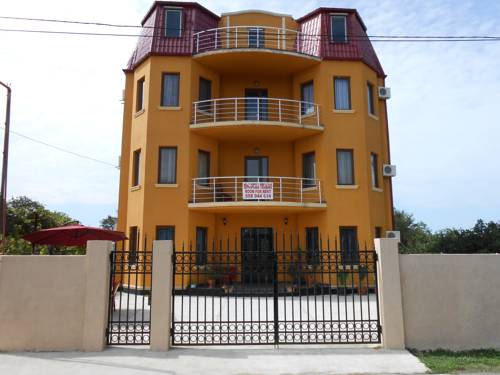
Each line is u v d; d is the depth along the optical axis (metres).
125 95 20.61
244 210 18.58
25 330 7.89
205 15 20.22
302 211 18.98
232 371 6.72
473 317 8.22
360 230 18.34
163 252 8.20
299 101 18.81
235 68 20.12
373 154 20.09
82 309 7.99
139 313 12.43
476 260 8.42
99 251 8.14
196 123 18.59
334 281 17.28
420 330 8.15
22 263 8.07
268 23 20.89
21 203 30.34
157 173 18.19
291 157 20.50
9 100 11.45
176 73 18.89
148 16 20.67
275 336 8.30
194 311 12.16
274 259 8.52
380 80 21.77
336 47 19.75
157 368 6.85
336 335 9.48
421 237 42.25
